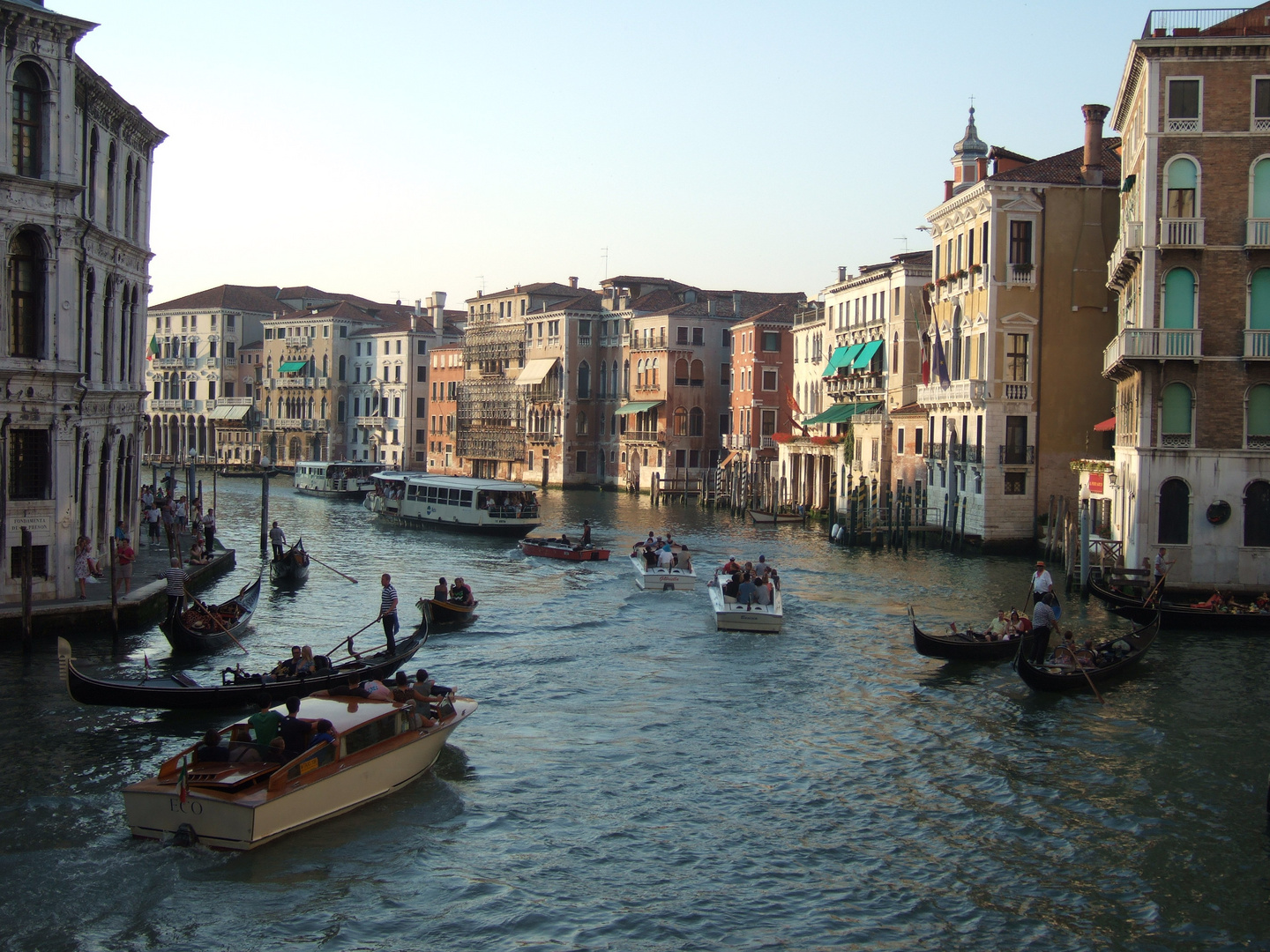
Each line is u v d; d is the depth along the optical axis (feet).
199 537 125.90
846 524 182.29
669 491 261.65
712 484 269.03
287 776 50.80
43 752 61.41
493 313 331.36
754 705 74.54
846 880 49.49
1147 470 103.60
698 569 138.21
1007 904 47.52
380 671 74.49
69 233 85.25
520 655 87.92
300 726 53.67
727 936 44.68
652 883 48.85
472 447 333.62
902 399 186.60
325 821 53.06
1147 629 85.61
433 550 162.20
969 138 176.35
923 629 98.58
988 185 146.00
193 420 395.14
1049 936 45.06
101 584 95.30
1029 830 54.70
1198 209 102.78
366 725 55.26
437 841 51.98
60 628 84.69
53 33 83.61
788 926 45.50
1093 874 50.29
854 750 65.82
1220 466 102.83
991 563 141.28
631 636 95.25
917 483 174.19
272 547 148.87
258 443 385.29
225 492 286.46
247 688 67.15
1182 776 61.82
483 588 122.42
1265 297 102.47
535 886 48.26
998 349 147.54
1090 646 82.79
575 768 62.08
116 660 80.28
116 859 48.65
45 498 86.12
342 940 43.70
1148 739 67.82
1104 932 45.47
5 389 82.23
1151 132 103.24
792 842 53.16
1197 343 101.81
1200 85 102.58
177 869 47.96
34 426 84.64
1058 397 147.54
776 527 198.49
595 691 77.56
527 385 312.71
